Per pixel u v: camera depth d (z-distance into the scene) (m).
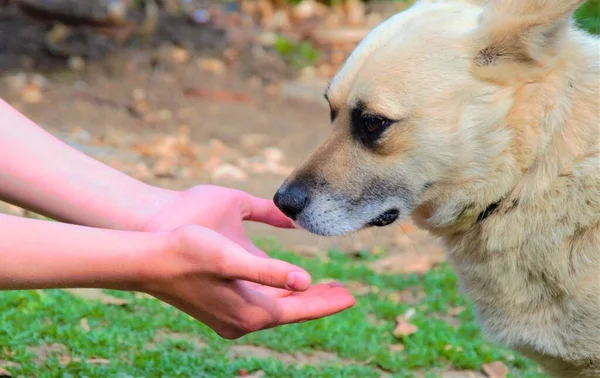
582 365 4.35
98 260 3.47
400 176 4.43
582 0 4.15
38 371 4.64
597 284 4.15
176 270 3.51
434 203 4.50
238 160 10.65
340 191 4.49
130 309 6.09
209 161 10.41
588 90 4.30
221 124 11.95
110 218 4.12
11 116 4.18
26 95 11.93
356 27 15.52
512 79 4.28
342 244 8.55
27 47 13.08
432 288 7.28
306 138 11.77
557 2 4.18
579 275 4.18
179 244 3.48
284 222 4.51
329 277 7.29
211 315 3.71
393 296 7.12
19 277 3.44
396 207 4.48
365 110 4.39
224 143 11.40
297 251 8.12
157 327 5.80
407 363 5.70
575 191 4.20
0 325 5.20
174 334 5.80
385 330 6.32
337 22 15.78
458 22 4.48
